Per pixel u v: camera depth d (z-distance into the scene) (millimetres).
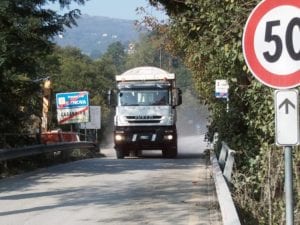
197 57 11180
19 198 12508
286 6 5277
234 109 13430
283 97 5332
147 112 25688
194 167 19562
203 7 10586
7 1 17750
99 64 79875
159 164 21109
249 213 8945
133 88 25875
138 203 11688
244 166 11961
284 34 5277
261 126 10289
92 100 68375
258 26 5344
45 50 19188
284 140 5320
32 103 21797
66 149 24344
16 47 18031
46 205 11570
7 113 20016
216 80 16906
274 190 8633
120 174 17109
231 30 9406
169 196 12547
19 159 19500
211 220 9812
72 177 16375
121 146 25875
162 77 25953
